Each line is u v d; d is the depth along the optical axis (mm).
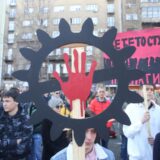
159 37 4922
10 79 52656
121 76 2096
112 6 66250
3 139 4078
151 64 4906
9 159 4086
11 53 62281
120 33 5176
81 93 2131
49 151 4961
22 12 62031
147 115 4488
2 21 22891
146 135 4676
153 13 62781
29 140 4125
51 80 2115
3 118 4129
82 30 2125
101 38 2117
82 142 2064
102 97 7152
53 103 6020
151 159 4684
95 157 2820
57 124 2068
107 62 4250
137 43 5043
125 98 2070
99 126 2064
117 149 9453
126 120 2053
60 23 2129
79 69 2139
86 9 66438
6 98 4086
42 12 55062
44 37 2115
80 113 2121
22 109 4211
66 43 2121
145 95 4500
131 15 63500
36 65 2100
